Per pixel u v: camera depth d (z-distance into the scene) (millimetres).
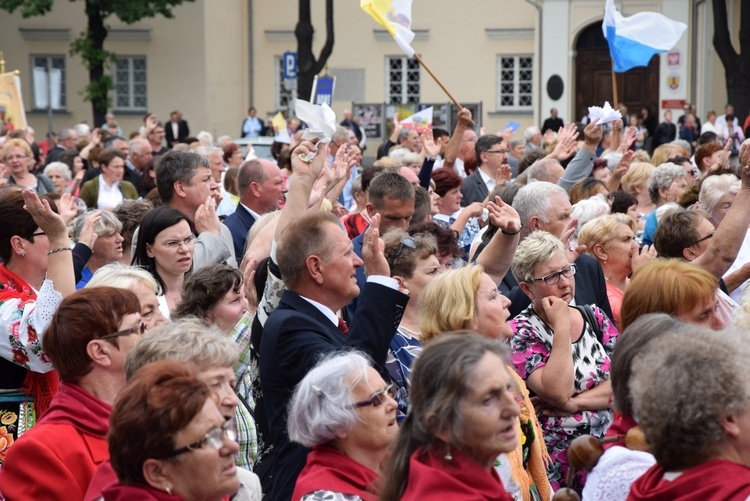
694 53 33781
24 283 5438
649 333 3850
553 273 5469
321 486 3873
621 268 7168
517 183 10750
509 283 7164
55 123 36156
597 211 8305
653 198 10633
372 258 4742
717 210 8055
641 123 32938
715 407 3211
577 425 5324
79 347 4219
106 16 32812
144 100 35812
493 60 35375
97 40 32938
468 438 3393
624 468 3668
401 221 7316
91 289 4344
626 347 3879
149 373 3365
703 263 6477
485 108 35500
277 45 36188
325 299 4938
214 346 3936
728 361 3271
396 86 35938
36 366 5000
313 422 3951
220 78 35844
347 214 9648
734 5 34125
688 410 3217
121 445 3291
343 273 4906
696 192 9297
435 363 3455
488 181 12266
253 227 6930
